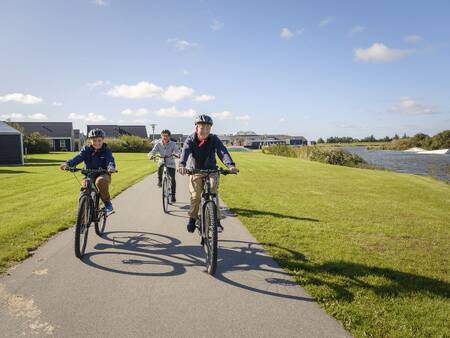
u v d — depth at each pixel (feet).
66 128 209.87
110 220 24.25
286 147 142.20
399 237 21.54
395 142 312.71
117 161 93.76
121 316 11.37
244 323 11.05
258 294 13.03
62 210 26.78
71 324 10.88
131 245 18.65
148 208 28.48
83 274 14.66
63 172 61.00
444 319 11.37
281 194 37.50
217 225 15.58
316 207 30.35
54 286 13.47
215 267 14.58
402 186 47.57
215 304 12.24
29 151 151.53
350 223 24.61
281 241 19.62
